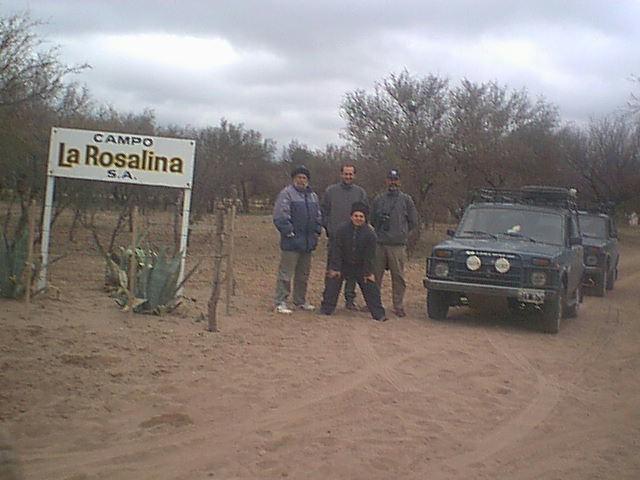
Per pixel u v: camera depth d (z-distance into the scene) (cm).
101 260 1731
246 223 4066
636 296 1922
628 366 988
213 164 2839
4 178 1694
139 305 1088
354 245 1195
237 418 683
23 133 1555
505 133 2952
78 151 1137
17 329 934
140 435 629
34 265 1146
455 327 1187
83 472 550
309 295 1432
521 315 1348
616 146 4359
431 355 966
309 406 728
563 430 708
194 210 2750
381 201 1252
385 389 801
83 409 679
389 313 1280
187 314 1116
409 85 2516
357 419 699
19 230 1417
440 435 671
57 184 1923
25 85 1530
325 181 3291
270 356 902
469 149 2659
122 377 777
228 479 551
